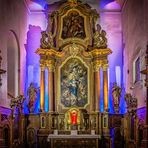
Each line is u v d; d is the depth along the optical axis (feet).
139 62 58.49
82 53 71.67
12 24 62.13
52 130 67.62
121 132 67.56
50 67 70.13
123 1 72.54
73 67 71.36
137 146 53.31
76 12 72.64
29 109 69.36
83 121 67.67
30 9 76.18
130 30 65.92
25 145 67.15
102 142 66.74
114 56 74.90
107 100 68.90
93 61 70.85
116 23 76.07
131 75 64.90
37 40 75.31
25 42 73.36
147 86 47.44
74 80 70.79
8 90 65.26
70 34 72.08
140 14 56.75
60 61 71.67
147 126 47.65
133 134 58.13
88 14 72.49
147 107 47.91
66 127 67.31
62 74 71.15
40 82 69.72
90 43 71.72
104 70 69.72
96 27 73.31
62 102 70.13
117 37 75.77
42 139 67.10
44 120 68.13
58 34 72.02
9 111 59.06
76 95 70.28
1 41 54.13
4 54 55.93
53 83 70.28
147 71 47.21
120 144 67.10
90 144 63.16
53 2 76.02
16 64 66.95
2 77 53.93
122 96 72.08
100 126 67.87
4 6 56.29
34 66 74.18
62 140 63.00
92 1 75.56
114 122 68.59
